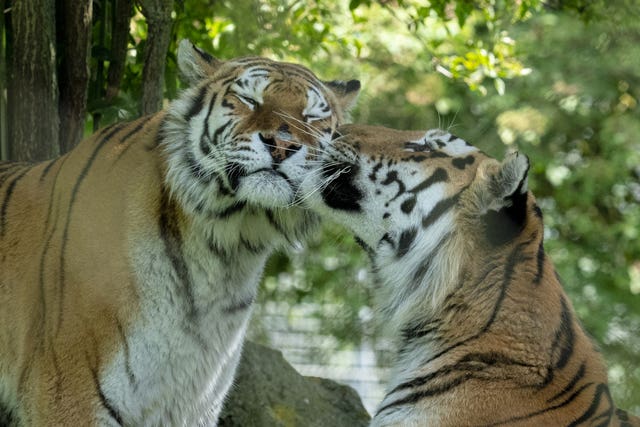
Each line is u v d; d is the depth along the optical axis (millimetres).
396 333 7363
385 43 19609
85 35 10039
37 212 8016
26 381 7730
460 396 6680
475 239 6906
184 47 8273
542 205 22891
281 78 8008
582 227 22094
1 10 9945
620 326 21297
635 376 20688
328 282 20547
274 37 14195
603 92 21344
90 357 7531
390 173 7375
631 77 21891
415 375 6992
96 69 11094
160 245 7719
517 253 6859
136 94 11570
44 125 9750
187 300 7844
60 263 7660
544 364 6672
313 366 20047
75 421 7535
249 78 7938
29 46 9625
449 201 7066
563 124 22125
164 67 10508
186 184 7816
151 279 7676
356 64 20078
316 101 8078
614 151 22016
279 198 7695
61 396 7547
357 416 11070
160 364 7824
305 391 10914
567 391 6641
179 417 8180
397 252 7340
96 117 11125
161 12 10195
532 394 6594
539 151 22047
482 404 6602
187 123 8008
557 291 6910
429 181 7207
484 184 6855
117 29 10648
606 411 6680
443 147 7305
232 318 8203
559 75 21359
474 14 16375
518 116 21234
